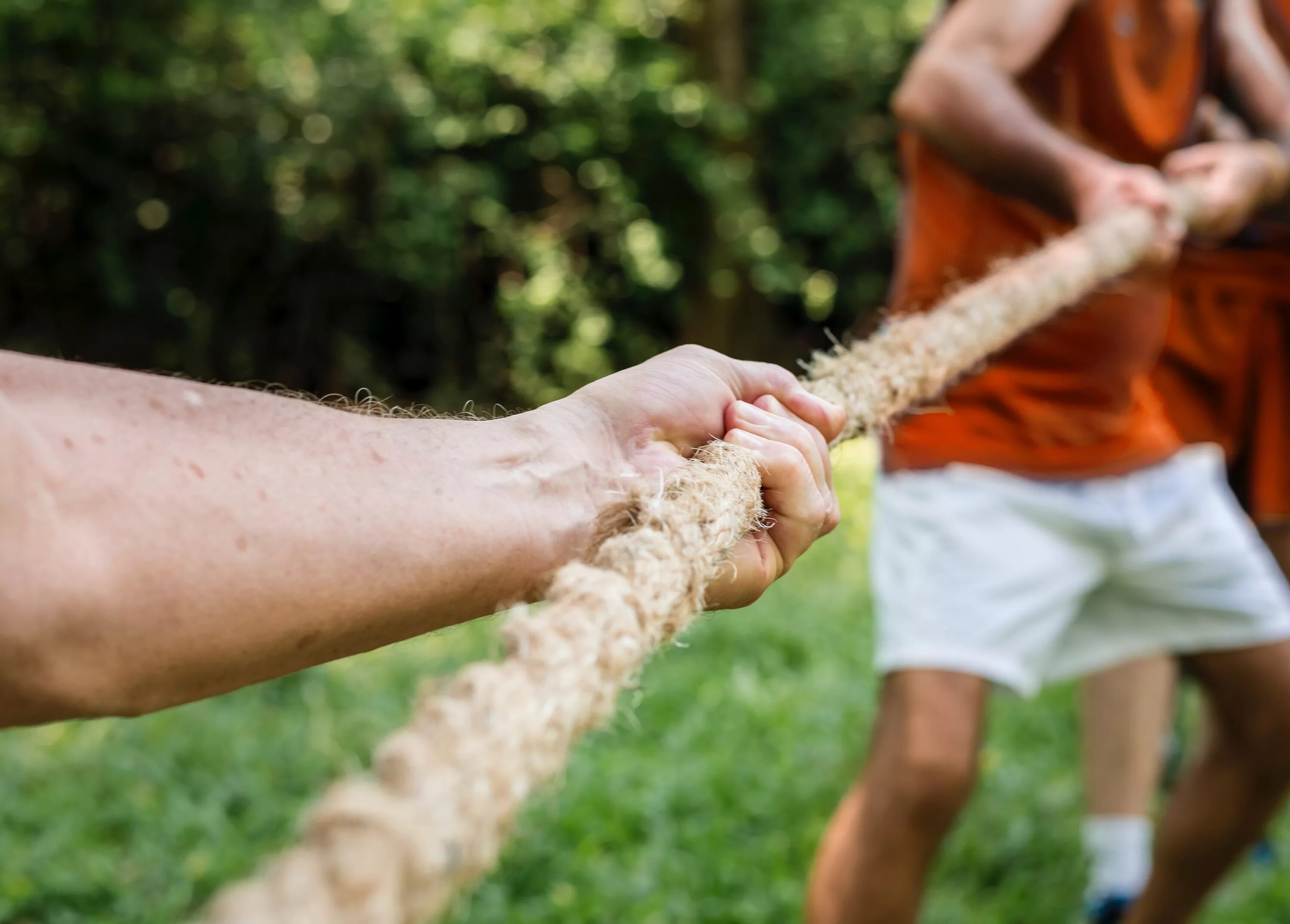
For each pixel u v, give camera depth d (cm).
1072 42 223
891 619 219
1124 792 275
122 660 68
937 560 216
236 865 301
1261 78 244
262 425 77
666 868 293
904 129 235
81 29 813
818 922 206
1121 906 270
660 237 1040
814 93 1091
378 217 942
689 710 388
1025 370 219
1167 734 304
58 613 65
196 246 932
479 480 86
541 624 63
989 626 212
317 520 75
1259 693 228
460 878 48
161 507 70
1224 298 283
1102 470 222
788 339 1133
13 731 380
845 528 619
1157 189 199
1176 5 227
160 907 286
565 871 291
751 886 290
